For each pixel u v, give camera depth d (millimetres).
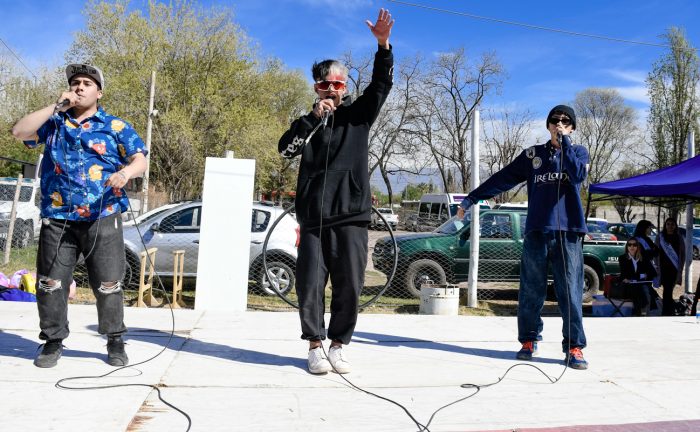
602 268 10125
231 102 28078
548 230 3721
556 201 3732
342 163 3297
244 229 6469
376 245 10047
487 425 2664
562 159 3680
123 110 24891
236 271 6426
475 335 4641
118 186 2941
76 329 4207
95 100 3186
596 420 2777
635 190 8656
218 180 6484
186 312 5250
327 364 3352
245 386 3096
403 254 9445
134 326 4531
